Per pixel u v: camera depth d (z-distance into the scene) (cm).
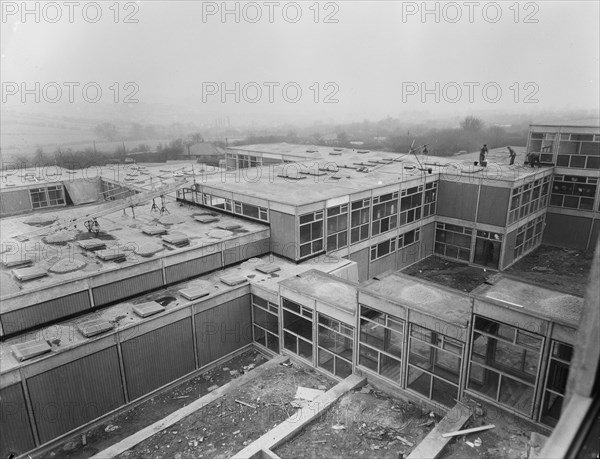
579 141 3912
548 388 1466
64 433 1838
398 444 1602
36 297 1941
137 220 3120
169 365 2172
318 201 2855
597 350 445
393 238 3622
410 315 1736
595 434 432
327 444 1619
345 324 1989
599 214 3909
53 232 2755
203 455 1633
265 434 1638
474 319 1569
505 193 3541
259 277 2561
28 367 1706
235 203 3177
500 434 1507
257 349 2516
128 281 2248
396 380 1873
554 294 1593
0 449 1675
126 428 1917
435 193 3944
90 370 1888
